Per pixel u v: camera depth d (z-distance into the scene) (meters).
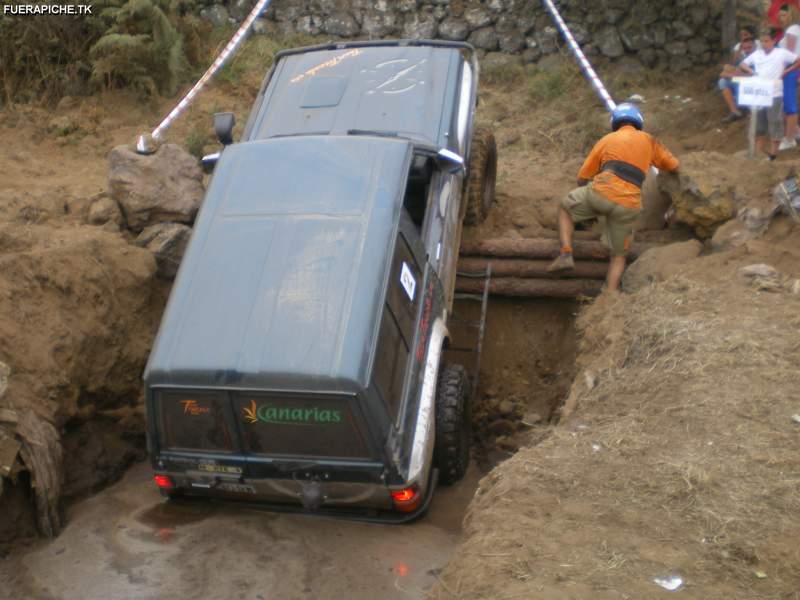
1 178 9.55
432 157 6.89
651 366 5.71
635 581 3.67
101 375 7.21
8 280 6.71
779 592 3.55
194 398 5.34
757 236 7.50
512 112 12.19
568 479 4.54
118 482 7.03
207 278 5.62
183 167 8.32
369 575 5.27
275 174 6.09
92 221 8.10
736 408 4.98
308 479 5.50
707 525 4.01
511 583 3.74
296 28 13.23
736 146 10.47
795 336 5.71
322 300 5.36
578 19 12.84
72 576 5.43
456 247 7.57
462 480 7.00
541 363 8.69
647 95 12.21
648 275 7.46
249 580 5.25
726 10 12.05
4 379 5.85
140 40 11.50
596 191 7.62
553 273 8.46
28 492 6.05
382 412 5.29
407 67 7.94
